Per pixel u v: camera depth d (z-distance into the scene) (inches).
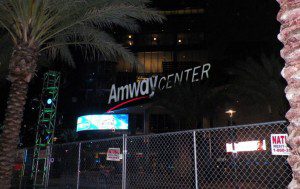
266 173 466.6
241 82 935.0
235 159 554.6
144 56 2037.4
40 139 1111.0
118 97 1413.6
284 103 867.4
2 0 366.0
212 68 1191.6
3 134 355.3
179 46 2016.5
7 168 351.9
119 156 318.3
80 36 468.4
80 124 1592.0
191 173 628.7
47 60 639.8
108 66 2197.3
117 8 376.5
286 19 108.5
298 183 98.0
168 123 1467.8
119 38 2073.1
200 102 994.7
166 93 1047.0
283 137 198.7
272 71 882.8
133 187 639.1
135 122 1659.7
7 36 531.2
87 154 639.1
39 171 741.3
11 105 361.7
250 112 1013.8
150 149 687.7
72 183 529.0
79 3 389.4
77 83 2314.2
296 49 103.4
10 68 372.8
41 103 1166.3
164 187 634.8
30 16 376.5
